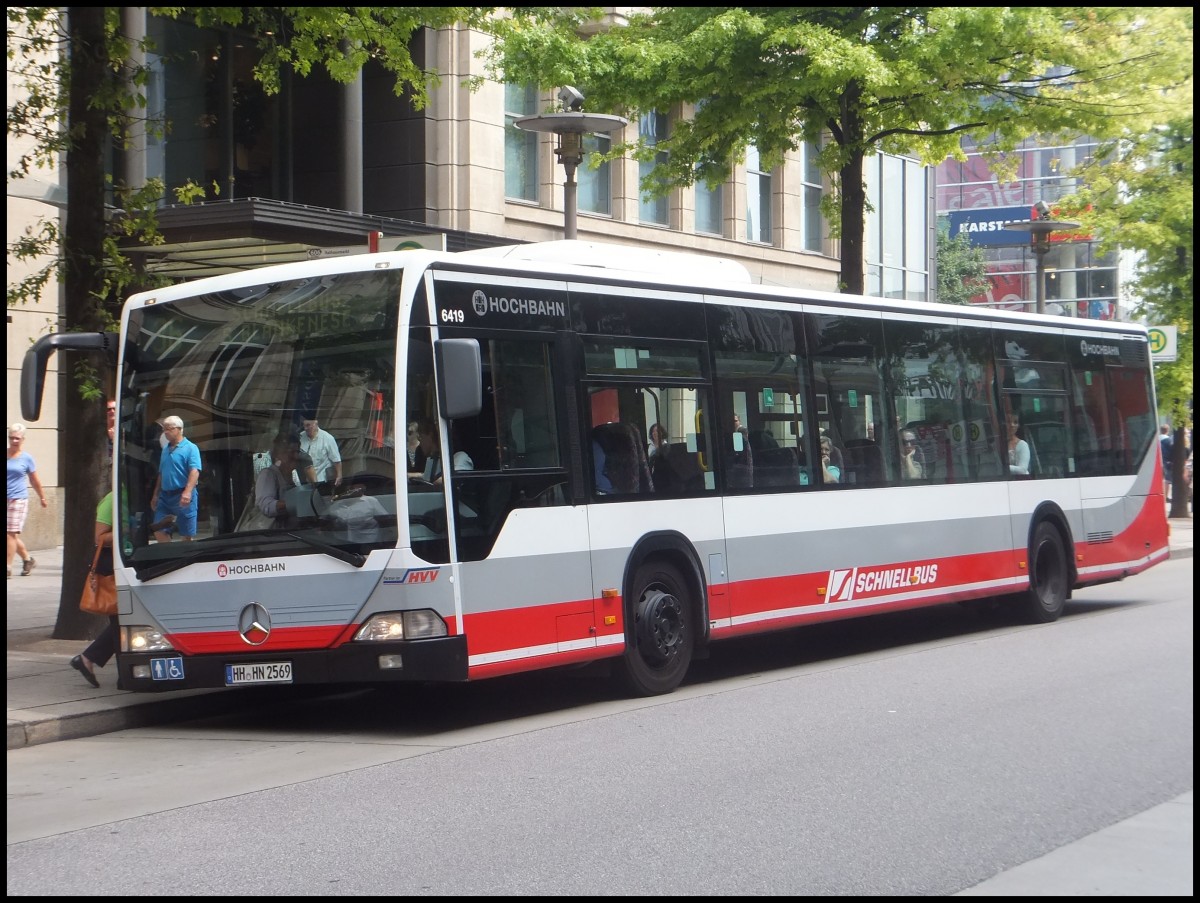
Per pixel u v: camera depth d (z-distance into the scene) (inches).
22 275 817.5
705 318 484.1
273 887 233.0
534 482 411.8
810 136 818.2
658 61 777.6
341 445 389.7
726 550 478.9
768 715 401.4
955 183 2655.0
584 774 322.7
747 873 236.4
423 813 286.7
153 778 339.0
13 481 764.6
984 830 267.3
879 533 550.0
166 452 411.5
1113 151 1231.5
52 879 242.5
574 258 458.9
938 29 756.6
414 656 376.8
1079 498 678.5
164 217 756.6
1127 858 249.0
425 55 1085.8
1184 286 1242.0
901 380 575.5
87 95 514.0
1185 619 654.5
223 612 399.5
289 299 402.6
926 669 494.3
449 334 392.8
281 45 555.5
